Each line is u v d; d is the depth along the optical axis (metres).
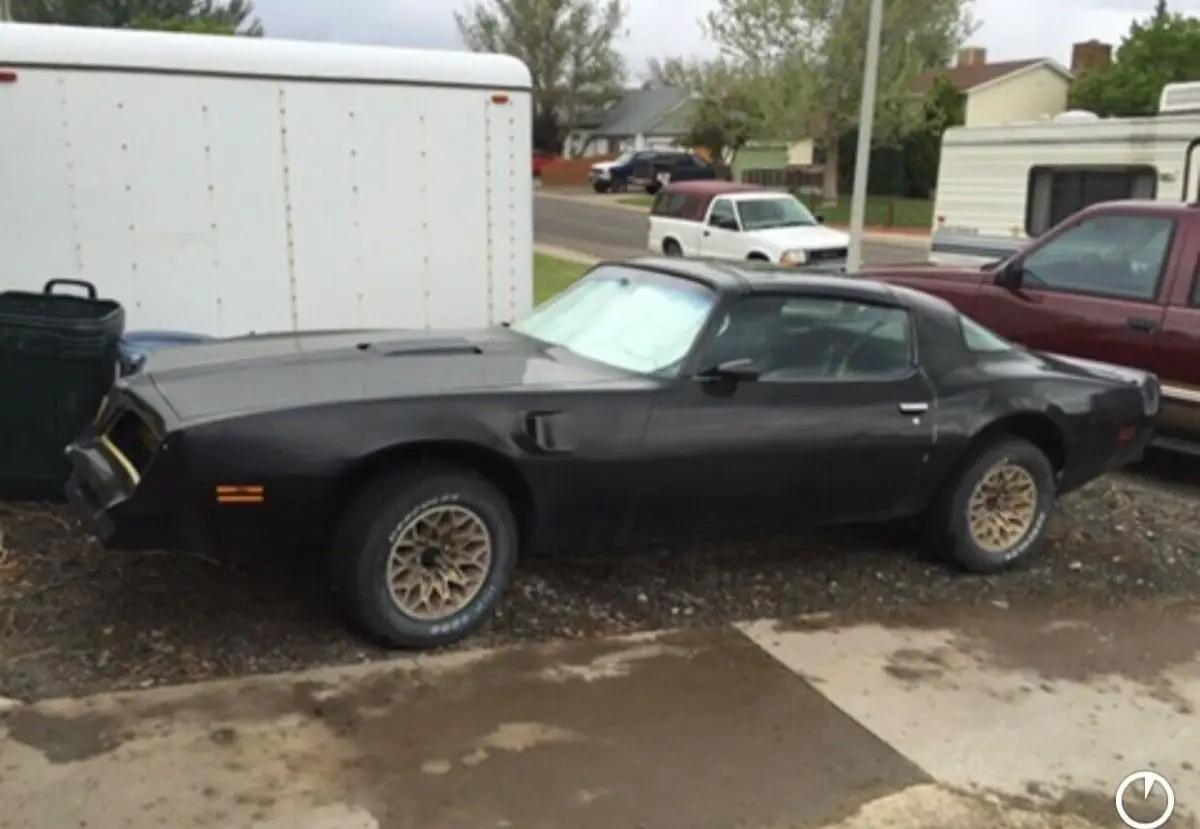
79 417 5.29
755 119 39.12
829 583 5.19
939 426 5.12
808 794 3.44
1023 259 7.83
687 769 3.54
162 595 4.48
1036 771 3.66
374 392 4.14
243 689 3.84
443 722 3.73
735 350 4.73
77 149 6.16
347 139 6.73
